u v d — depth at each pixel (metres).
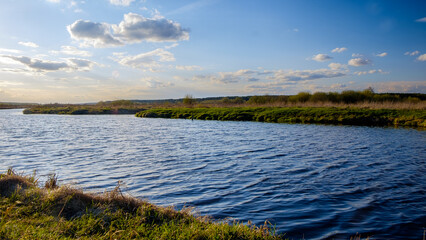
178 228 6.72
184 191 11.89
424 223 8.61
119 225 6.77
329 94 75.31
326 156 19.69
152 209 7.85
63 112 101.50
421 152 21.09
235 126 44.53
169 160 18.52
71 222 6.58
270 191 11.86
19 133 35.78
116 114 99.31
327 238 7.53
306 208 9.84
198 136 31.89
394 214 9.32
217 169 15.94
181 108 88.06
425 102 57.16
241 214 9.30
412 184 12.92
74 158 19.28
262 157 19.41
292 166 16.64
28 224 6.37
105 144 26.09
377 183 13.09
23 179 8.99
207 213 9.35
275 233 7.77
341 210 9.66
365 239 7.53
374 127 40.56
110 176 14.46
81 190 8.65
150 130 39.59
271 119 53.91
